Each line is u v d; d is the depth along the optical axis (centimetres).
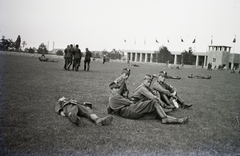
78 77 1409
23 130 425
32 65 2094
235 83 1931
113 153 353
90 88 988
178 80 1830
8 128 430
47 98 708
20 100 656
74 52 1912
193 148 395
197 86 1455
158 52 8675
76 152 350
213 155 374
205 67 7150
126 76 583
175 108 706
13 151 341
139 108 536
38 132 419
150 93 562
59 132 425
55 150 352
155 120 550
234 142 439
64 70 1864
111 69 2658
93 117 487
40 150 350
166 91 648
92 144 381
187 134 464
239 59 8119
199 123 559
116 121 519
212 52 7662
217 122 582
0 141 372
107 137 415
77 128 452
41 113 538
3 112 527
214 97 1030
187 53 8194
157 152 368
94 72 1961
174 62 9731
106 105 678
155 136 439
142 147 382
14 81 1012
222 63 7531
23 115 514
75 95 800
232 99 1001
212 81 1986
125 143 394
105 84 1162
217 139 449
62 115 526
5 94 722
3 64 1925
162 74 709
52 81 1117
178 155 363
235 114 689
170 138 434
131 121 527
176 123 529
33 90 829
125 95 597
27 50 5900
